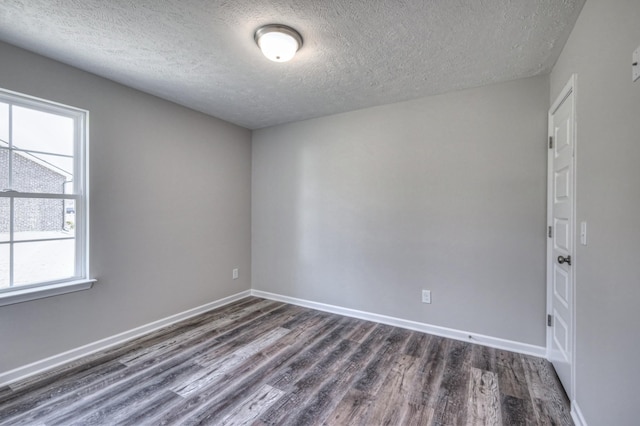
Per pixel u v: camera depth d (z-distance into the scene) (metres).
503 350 2.52
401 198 3.02
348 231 3.34
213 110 3.31
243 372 2.19
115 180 2.58
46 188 2.24
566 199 1.95
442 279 2.81
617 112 1.24
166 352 2.48
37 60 2.13
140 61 2.23
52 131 2.28
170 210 3.04
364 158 3.23
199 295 3.37
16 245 2.10
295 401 1.87
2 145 2.05
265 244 3.98
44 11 1.66
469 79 2.49
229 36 1.91
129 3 1.60
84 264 2.43
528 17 1.69
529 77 2.44
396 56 2.13
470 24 1.76
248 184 4.03
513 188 2.50
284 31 1.79
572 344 1.75
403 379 2.11
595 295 1.45
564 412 1.76
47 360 2.19
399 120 3.02
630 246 1.14
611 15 1.29
